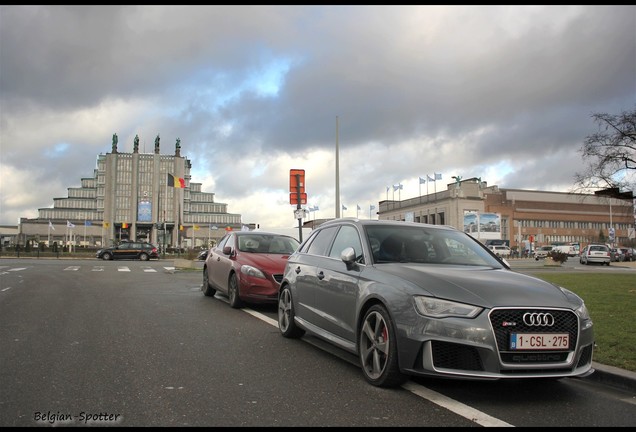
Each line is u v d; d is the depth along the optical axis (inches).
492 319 162.6
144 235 5295.3
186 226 5295.3
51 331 281.3
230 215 5679.1
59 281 635.5
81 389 174.7
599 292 464.4
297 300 262.2
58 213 5221.5
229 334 279.9
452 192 3319.4
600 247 1600.6
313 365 213.5
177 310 370.9
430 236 234.1
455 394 175.9
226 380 188.2
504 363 159.9
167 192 5196.9
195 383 183.6
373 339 186.1
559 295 177.0
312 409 157.8
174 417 148.9
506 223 3890.3
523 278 191.0
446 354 163.3
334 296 220.8
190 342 255.9
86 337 265.0
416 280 179.3
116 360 215.9
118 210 5024.6
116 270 936.3
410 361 167.9
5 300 424.2
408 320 170.2
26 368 201.6
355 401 166.2
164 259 1923.0
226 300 442.0
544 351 163.3
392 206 4065.0
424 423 147.3
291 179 668.1
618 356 216.5
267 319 333.7
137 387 177.6
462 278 180.5
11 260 1552.7
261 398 167.8
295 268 272.4
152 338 264.2
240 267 380.2
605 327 281.7
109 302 413.7
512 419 152.2
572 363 165.8
